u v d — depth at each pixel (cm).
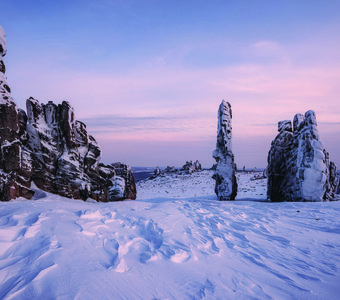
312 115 1424
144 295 293
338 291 339
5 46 903
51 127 1062
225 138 1736
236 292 323
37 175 989
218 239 557
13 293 252
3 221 467
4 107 828
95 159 1217
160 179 5044
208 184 3675
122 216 666
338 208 1031
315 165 1360
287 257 470
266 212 936
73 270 318
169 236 538
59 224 480
